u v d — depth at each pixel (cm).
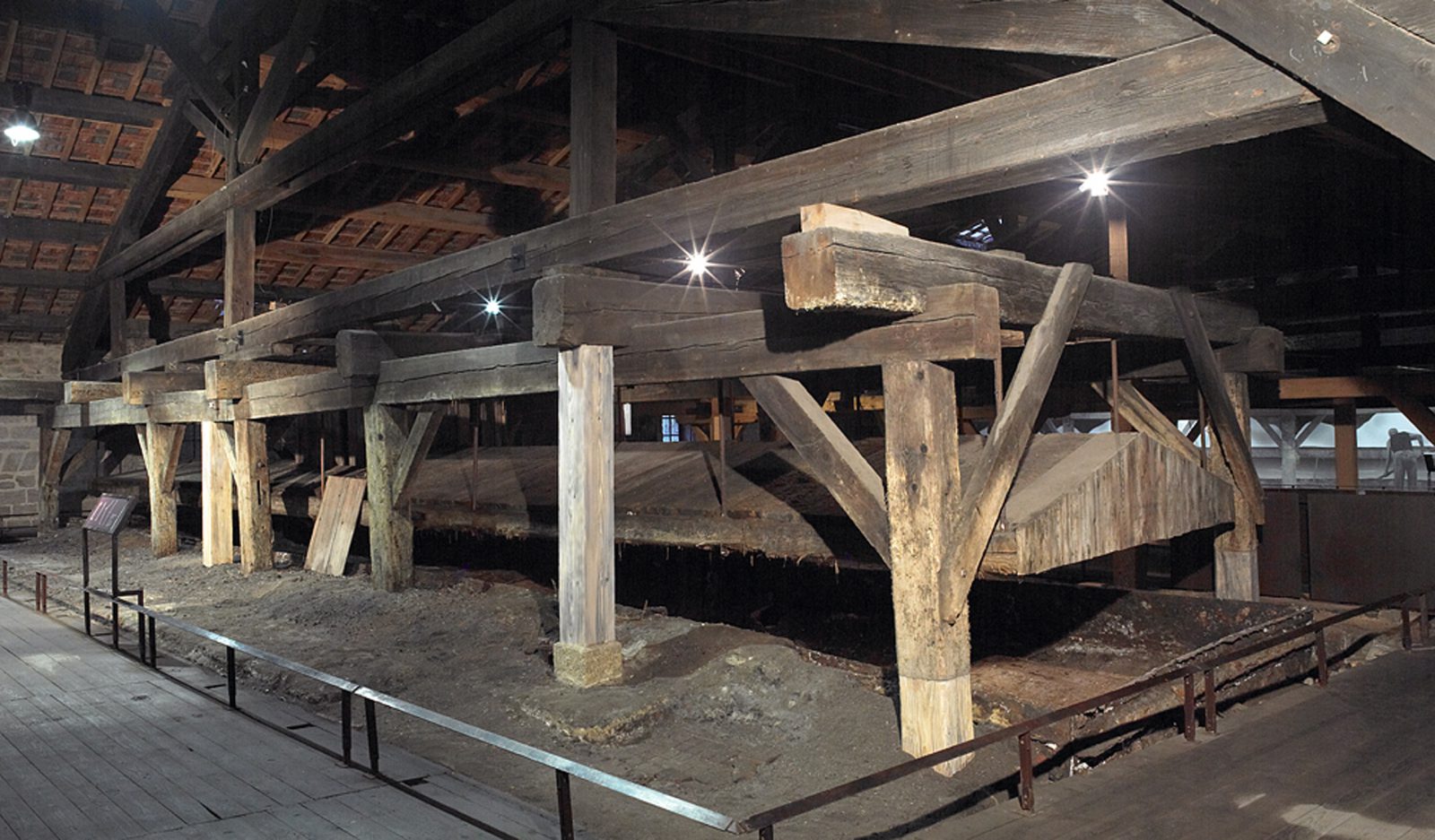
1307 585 910
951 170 458
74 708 599
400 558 968
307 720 578
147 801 440
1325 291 836
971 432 1177
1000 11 438
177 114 1203
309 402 1034
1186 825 399
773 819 317
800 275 448
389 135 885
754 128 1128
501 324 1469
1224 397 701
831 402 1315
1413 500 852
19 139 1105
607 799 488
